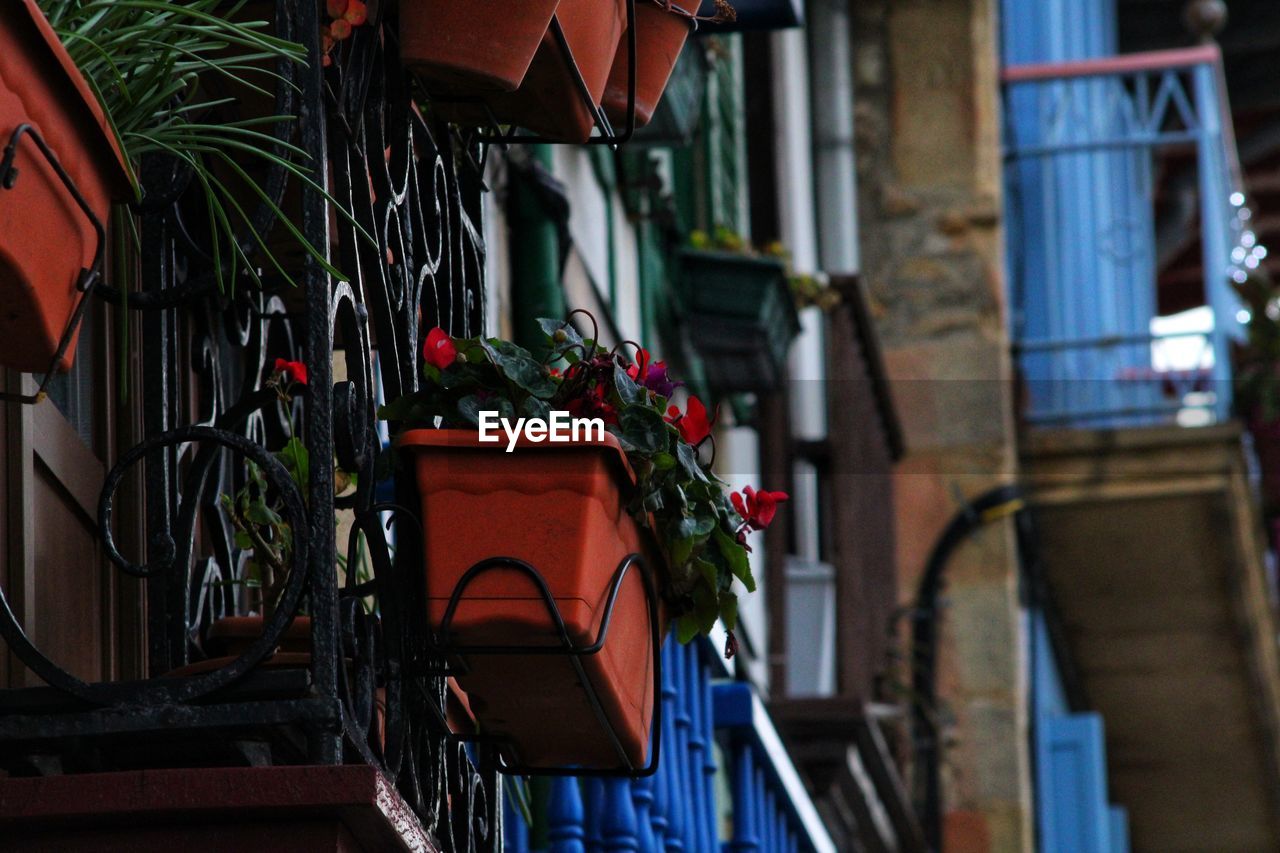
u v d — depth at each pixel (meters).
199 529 4.66
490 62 3.90
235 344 4.43
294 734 3.52
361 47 3.92
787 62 17.27
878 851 16.48
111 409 4.50
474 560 3.66
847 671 14.91
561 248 9.14
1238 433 20.27
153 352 4.05
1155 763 24.53
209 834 3.28
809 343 16.14
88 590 4.30
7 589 3.85
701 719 7.77
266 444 4.89
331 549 3.46
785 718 13.76
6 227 2.98
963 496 18.70
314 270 3.58
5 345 3.18
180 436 3.55
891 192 19.08
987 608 18.61
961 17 19.25
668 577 4.23
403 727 3.78
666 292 12.77
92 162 3.28
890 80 19.20
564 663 3.75
